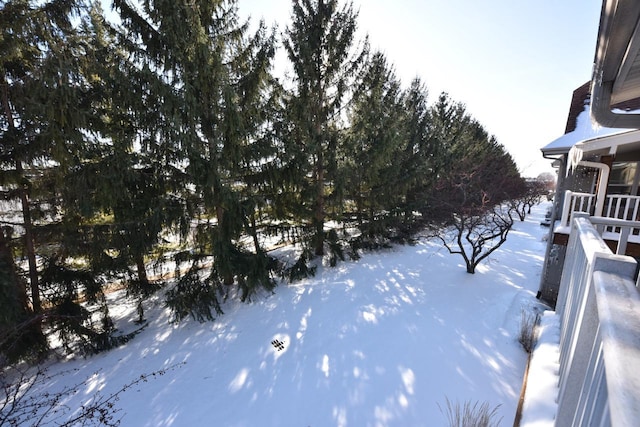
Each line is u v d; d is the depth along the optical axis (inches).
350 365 180.9
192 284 255.9
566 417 61.6
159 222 226.4
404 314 239.0
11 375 187.9
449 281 306.0
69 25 187.9
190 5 205.9
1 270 167.0
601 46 71.7
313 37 313.1
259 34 245.1
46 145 175.6
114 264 226.4
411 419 139.8
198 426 145.5
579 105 322.7
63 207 199.3
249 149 255.3
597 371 37.3
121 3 202.2
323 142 337.4
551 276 252.1
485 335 202.5
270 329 229.9
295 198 331.3
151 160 233.3
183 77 212.8
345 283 312.8
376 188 426.9
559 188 261.7
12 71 179.6
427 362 177.9
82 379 183.9
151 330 240.4
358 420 142.2
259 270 272.7
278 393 163.5
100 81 204.7
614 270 45.6
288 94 320.8
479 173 476.7
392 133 361.1
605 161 182.9
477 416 132.3
